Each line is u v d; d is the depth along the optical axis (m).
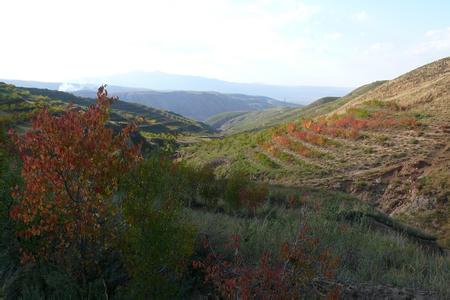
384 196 28.70
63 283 6.64
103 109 7.43
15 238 7.69
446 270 7.41
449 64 67.50
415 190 27.72
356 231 10.14
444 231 23.20
